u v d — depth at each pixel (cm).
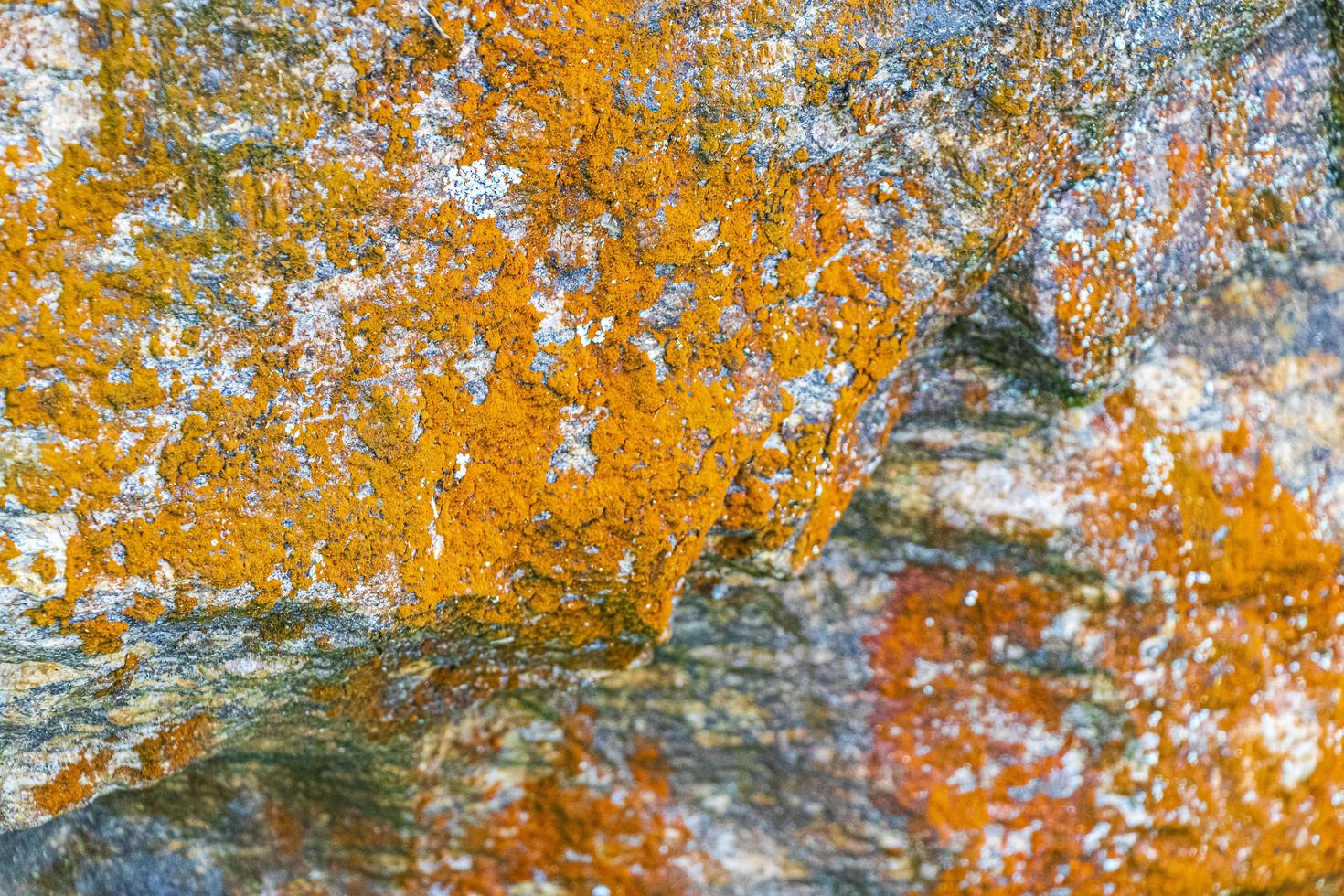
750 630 270
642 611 228
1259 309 260
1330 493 263
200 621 173
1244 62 243
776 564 248
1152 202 238
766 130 193
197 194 156
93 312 152
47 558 154
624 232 190
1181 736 258
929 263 221
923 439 260
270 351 166
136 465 158
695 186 194
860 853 266
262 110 157
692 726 273
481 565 198
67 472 153
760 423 218
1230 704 260
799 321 215
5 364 147
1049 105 213
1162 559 253
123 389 156
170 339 158
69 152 147
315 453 173
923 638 264
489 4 164
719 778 272
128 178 151
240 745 237
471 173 174
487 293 182
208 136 154
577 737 272
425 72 165
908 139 206
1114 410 254
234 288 161
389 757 250
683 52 181
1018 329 243
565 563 209
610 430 201
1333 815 267
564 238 187
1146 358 255
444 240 175
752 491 226
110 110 148
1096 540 254
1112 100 220
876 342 224
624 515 207
